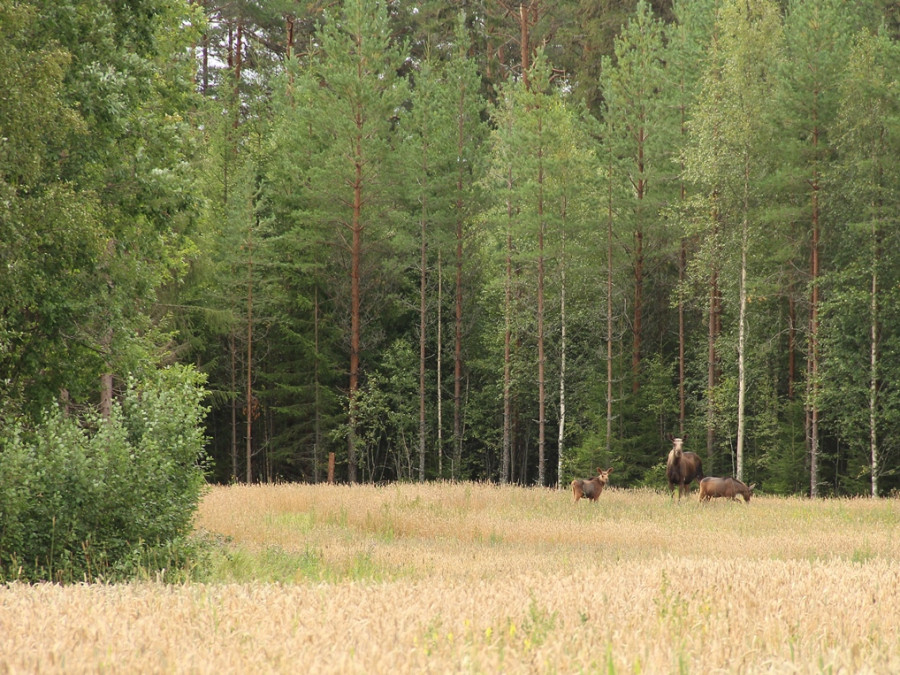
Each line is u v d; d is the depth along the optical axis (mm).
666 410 56406
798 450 51125
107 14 23297
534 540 24531
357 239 56125
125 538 15328
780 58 50438
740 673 6746
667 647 7270
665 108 54406
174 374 32969
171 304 44500
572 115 57156
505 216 54031
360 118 55500
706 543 23578
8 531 14297
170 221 26453
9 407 21672
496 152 57000
